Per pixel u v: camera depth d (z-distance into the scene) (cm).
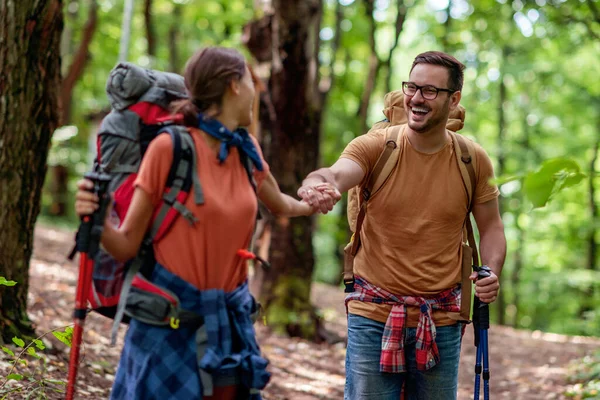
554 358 1169
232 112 363
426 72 445
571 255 2950
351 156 457
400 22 1706
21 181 635
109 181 353
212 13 2258
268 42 1091
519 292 2750
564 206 2762
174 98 371
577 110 2416
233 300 364
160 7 2405
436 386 463
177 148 349
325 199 429
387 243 459
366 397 462
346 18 2130
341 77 2450
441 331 460
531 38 1739
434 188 455
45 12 625
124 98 363
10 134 625
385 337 456
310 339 1110
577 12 1554
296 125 1080
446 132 465
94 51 2542
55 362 645
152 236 352
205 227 352
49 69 640
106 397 615
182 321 353
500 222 480
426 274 457
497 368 1083
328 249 2738
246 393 364
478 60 1730
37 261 1249
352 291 478
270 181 399
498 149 2359
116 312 361
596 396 844
